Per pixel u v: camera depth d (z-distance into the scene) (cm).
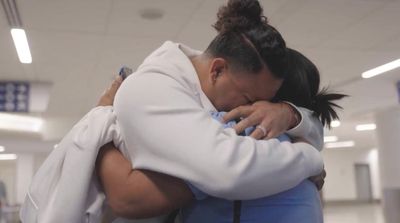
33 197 112
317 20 545
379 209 2067
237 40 112
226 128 104
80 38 611
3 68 790
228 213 106
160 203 103
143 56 705
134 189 103
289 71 127
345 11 515
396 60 755
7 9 499
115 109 110
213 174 93
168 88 104
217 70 114
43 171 114
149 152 100
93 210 110
